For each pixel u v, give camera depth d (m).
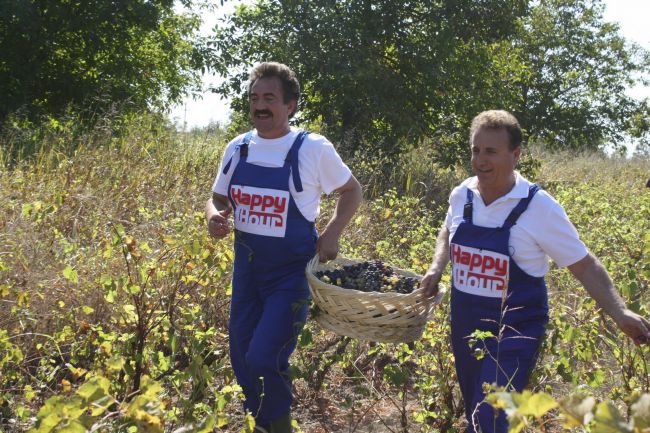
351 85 13.02
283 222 3.64
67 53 14.99
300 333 3.63
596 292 3.17
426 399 4.20
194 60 13.40
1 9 12.98
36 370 4.37
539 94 25.42
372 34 13.25
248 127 13.36
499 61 15.32
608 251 6.37
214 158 10.09
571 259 3.18
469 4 13.64
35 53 14.02
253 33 13.48
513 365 3.22
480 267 3.29
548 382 4.02
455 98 13.58
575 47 25.62
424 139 14.14
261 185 3.65
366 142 13.27
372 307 3.48
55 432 2.19
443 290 3.70
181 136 11.14
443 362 4.21
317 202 3.74
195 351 3.83
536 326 3.30
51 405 2.21
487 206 3.30
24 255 4.89
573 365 3.90
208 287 4.74
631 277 4.05
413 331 3.59
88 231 6.00
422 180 12.63
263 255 3.69
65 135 10.34
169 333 4.19
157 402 2.29
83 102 13.12
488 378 3.22
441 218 9.96
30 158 9.12
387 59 13.78
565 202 8.53
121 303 4.61
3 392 3.96
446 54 13.31
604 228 6.90
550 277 6.07
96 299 4.71
